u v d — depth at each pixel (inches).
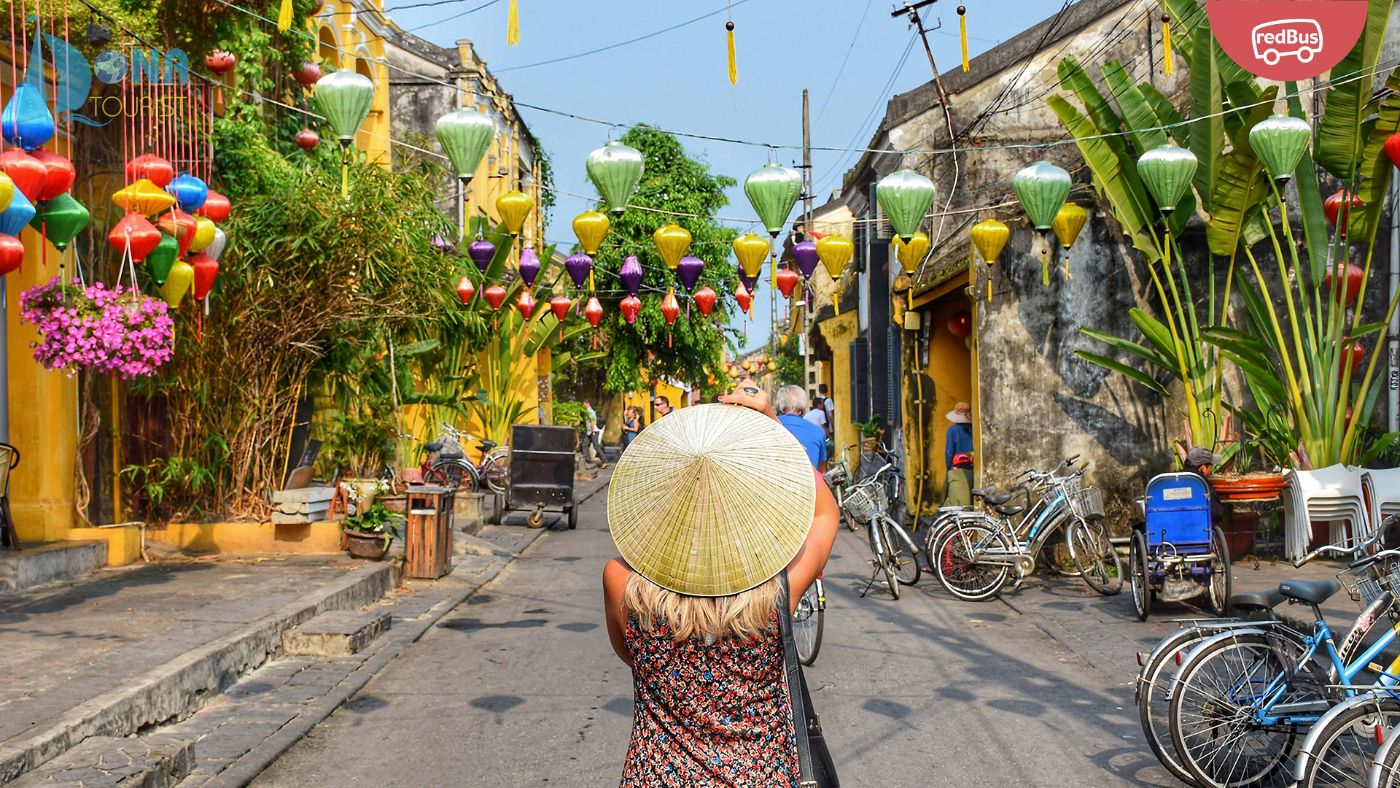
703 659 112.3
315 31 572.4
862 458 736.3
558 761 231.0
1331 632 213.3
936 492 673.6
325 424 518.3
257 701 270.8
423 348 528.4
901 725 257.6
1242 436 478.0
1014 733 250.7
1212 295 472.4
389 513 460.4
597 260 1142.3
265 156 469.4
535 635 360.5
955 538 434.6
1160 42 625.6
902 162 709.3
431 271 484.7
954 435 580.1
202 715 258.2
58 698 229.0
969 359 667.4
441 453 693.9
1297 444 454.0
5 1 340.2
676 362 1240.8
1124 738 247.0
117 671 251.9
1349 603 365.1
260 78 474.3
